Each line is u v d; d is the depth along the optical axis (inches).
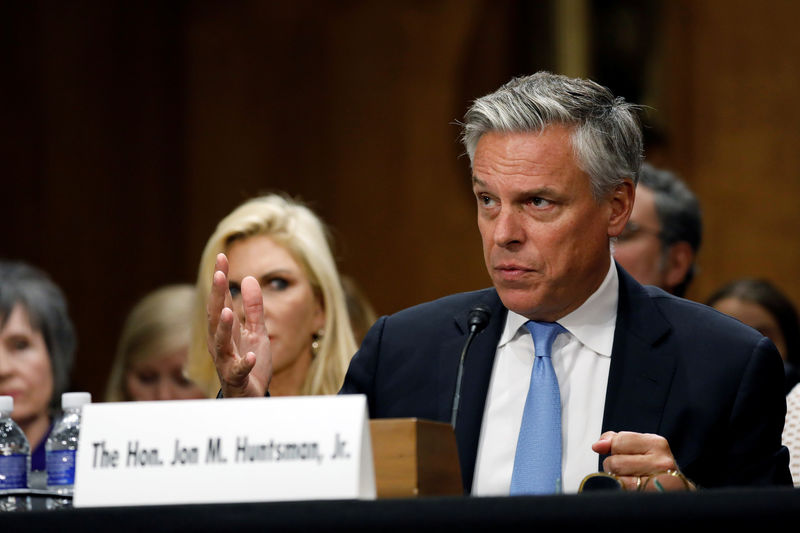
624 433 180.7
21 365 344.2
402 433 158.9
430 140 777.6
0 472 214.1
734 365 207.3
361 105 789.2
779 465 203.9
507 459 208.7
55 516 146.9
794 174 700.0
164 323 374.3
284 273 297.0
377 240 780.6
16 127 776.9
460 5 775.7
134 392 374.9
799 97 701.9
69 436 220.8
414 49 783.7
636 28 730.8
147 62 796.6
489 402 214.7
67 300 773.9
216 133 799.7
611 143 206.4
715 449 204.1
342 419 150.1
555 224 202.8
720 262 708.0
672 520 136.2
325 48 796.0
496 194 204.1
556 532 137.4
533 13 756.0
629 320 216.2
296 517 142.2
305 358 298.5
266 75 799.7
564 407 211.0
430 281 769.6
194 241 794.8
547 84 207.6
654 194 326.6
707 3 721.0
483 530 138.6
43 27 783.1
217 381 307.3
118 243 786.2
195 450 152.8
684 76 722.8
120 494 153.1
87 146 785.6
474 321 207.5
